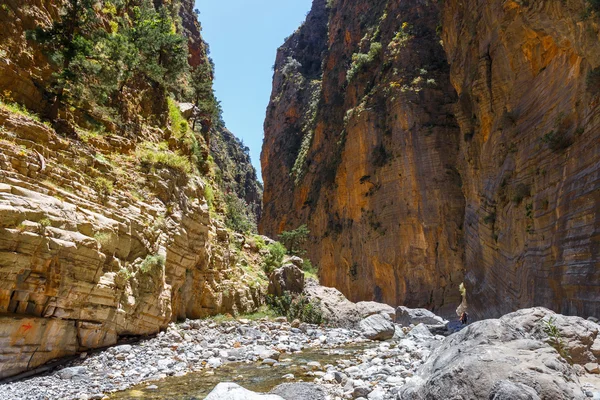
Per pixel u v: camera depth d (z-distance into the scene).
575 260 14.00
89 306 11.31
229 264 23.42
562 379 5.34
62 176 11.70
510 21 22.84
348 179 57.62
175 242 16.41
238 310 21.67
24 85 14.05
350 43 75.31
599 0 14.30
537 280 17.08
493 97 25.73
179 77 30.16
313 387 7.70
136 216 14.05
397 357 11.87
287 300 23.08
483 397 5.15
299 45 112.25
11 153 10.22
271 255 28.06
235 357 12.18
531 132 20.05
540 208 17.59
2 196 9.38
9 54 14.31
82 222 11.22
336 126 72.56
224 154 84.38
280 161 97.56
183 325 16.69
